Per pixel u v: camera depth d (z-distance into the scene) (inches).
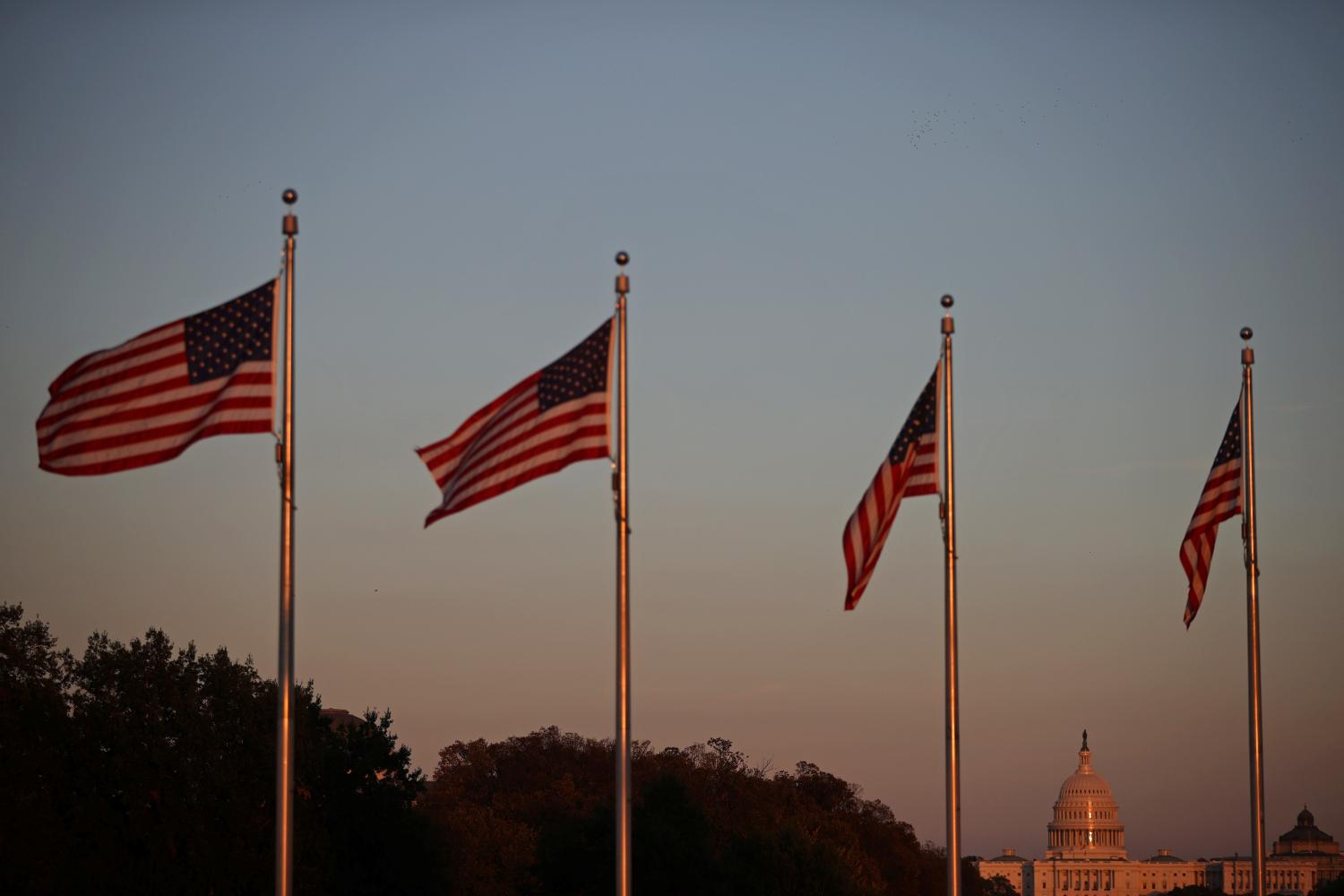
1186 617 7455.7
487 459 6176.2
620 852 6279.5
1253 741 7450.8
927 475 6815.9
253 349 6048.2
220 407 5994.1
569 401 6235.2
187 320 6038.4
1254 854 7426.2
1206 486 7544.3
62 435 5940.0
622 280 6294.3
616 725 6314.0
